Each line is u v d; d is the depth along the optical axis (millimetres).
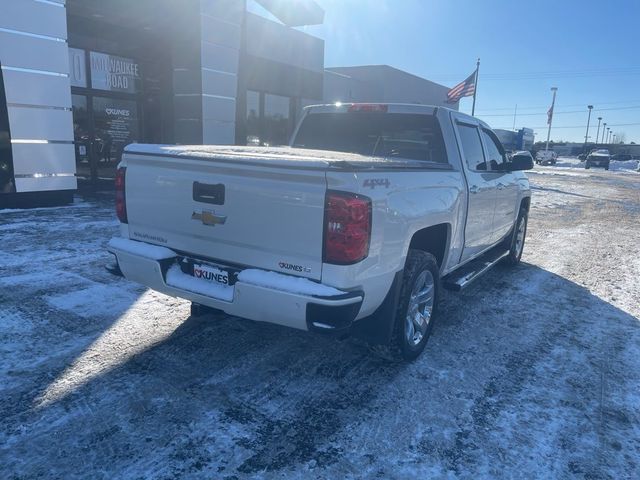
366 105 5082
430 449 2969
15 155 9961
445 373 3920
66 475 2609
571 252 8727
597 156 51656
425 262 3920
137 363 3822
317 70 19984
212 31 14125
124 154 3936
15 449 2787
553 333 4863
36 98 10094
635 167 57469
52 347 4012
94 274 5887
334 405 3389
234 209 3316
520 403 3525
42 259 6406
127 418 3119
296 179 3055
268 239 3211
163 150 3656
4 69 9578
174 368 3777
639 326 5148
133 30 13562
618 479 2783
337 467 2771
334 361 4023
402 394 3570
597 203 17141
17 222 8672
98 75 13281
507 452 2977
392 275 3471
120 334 4320
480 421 3281
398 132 4918
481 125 5648
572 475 2801
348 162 2957
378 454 2900
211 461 2766
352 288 3088
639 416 3428
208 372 3748
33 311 4711
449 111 4809
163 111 14945
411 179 3604
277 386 3596
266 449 2893
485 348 4438
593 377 3969
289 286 3061
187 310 4941
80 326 4441
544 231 10867
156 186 3723
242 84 13688
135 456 2775
